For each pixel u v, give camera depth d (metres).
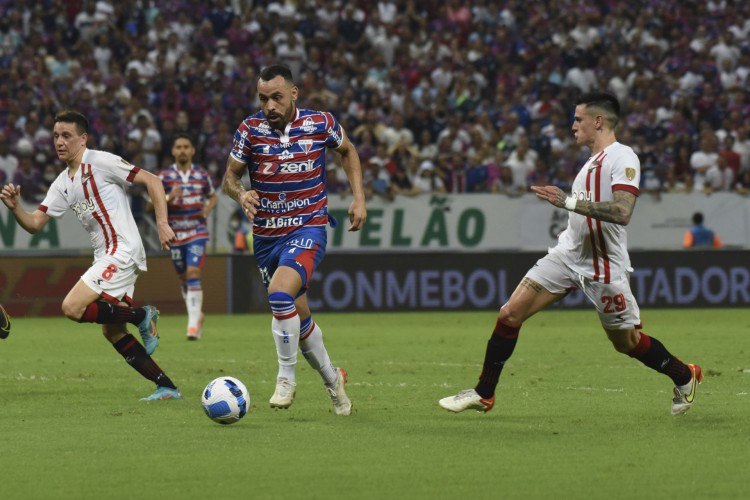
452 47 105.50
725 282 81.69
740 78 106.06
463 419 29.62
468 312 80.25
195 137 87.62
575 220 28.66
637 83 102.50
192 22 102.81
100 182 33.53
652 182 89.19
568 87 101.69
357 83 98.75
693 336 58.56
